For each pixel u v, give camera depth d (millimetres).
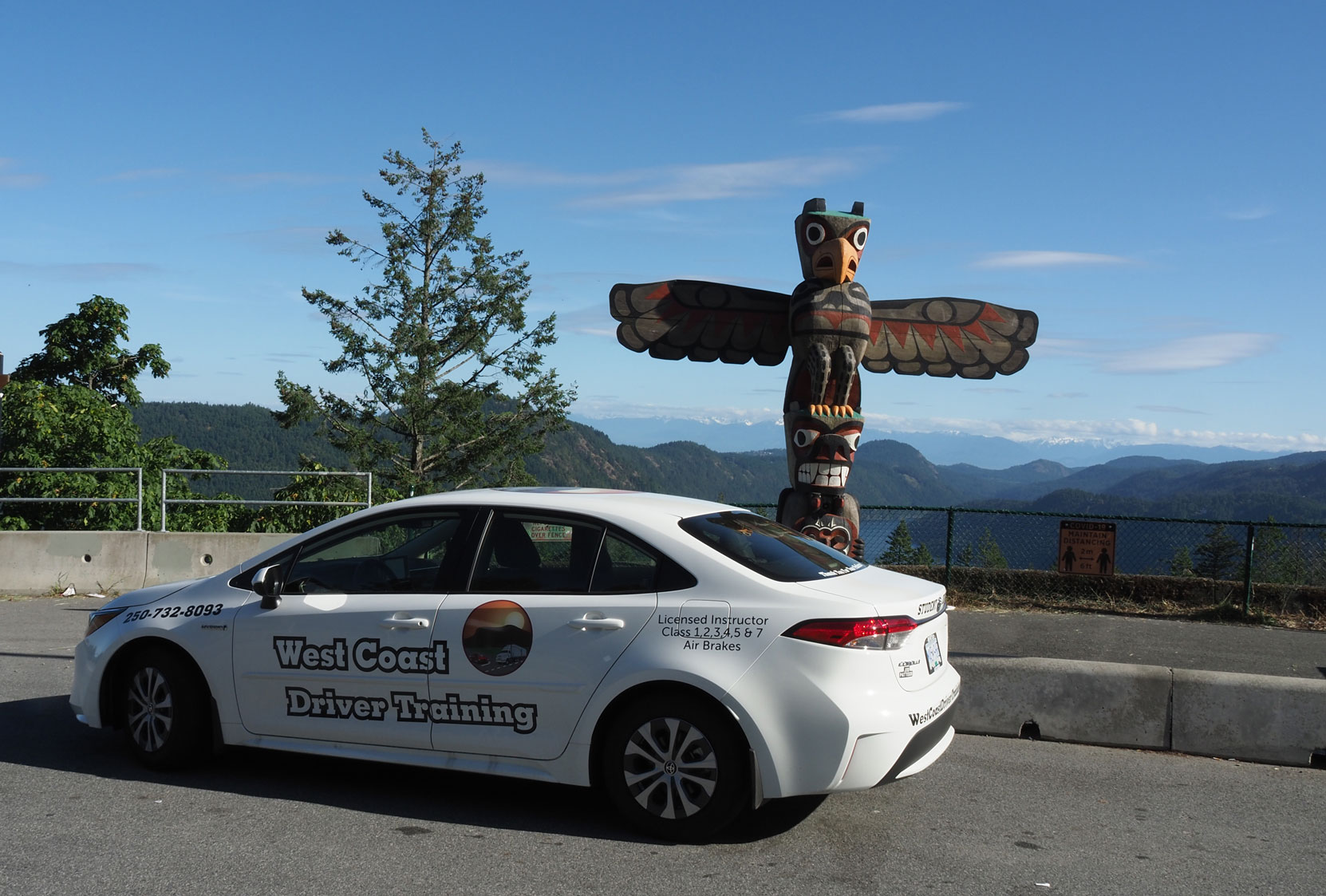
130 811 4699
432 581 4914
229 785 5109
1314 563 11719
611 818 4719
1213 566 12195
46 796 4895
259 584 5023
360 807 4820
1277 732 5957
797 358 10555
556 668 4520
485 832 4504
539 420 26031
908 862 4250
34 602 11719
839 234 10391
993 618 11211
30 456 20016
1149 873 4207
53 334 23375
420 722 4754
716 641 4324
